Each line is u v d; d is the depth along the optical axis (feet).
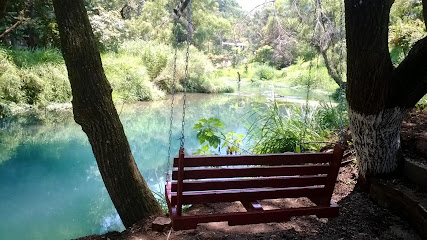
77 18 10.81
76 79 11.07
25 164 24.12
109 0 67.31
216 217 8.81
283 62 91.86
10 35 49.67
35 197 19.29
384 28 9.78
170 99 54.13
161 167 24.02
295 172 9.05
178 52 65.21
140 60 57.72
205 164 8.45
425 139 12.06
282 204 12.26
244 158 8.67
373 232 9.80
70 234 15.35
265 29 85.51
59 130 32.24
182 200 8.63
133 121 38.22
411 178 11.12
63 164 24.49
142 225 11.19
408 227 9.81
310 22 43.37
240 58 96.89
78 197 19.66
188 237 9.86
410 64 10.16
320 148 17.57
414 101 10.55
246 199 9.04
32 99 39.52
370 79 10.20
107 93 11.64
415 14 48.49
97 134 11.57
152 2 85.40
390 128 10.85
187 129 35.32
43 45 54.44
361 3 9.59
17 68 40.09
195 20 88.99
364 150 11.40
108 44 57.62
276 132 18.89
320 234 9.82
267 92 64.69
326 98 51.75
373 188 11.37
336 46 46.06
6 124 33.19
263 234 9.87
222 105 49.70
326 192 9.40
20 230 15.58
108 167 11.87
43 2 51.42
